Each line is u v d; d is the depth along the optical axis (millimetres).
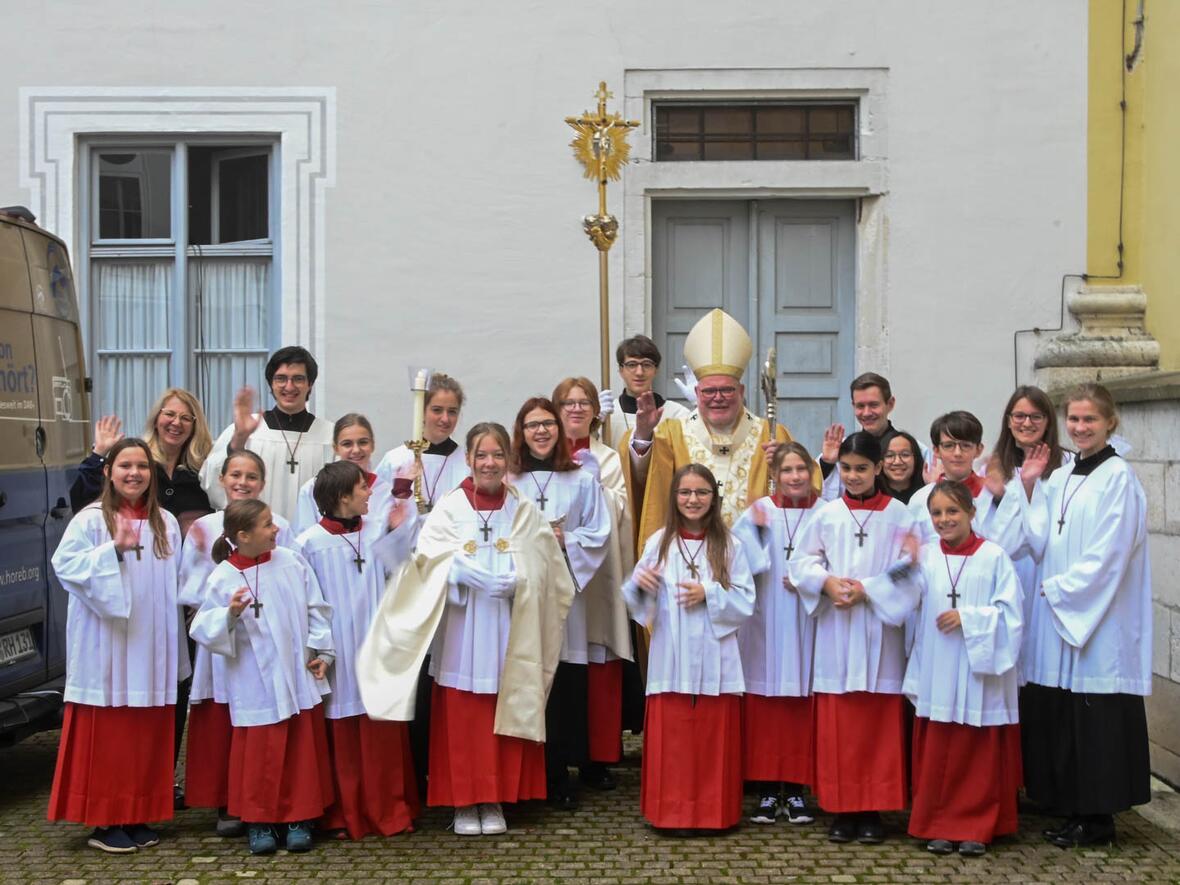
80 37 8102
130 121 8117
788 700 5320
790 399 8391
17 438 5559
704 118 8297
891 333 8102
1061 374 7941
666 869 4742
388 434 8117
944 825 4941
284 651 4984
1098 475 5066
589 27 8102
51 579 5785
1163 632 5879
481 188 8109
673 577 5156
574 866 4777
